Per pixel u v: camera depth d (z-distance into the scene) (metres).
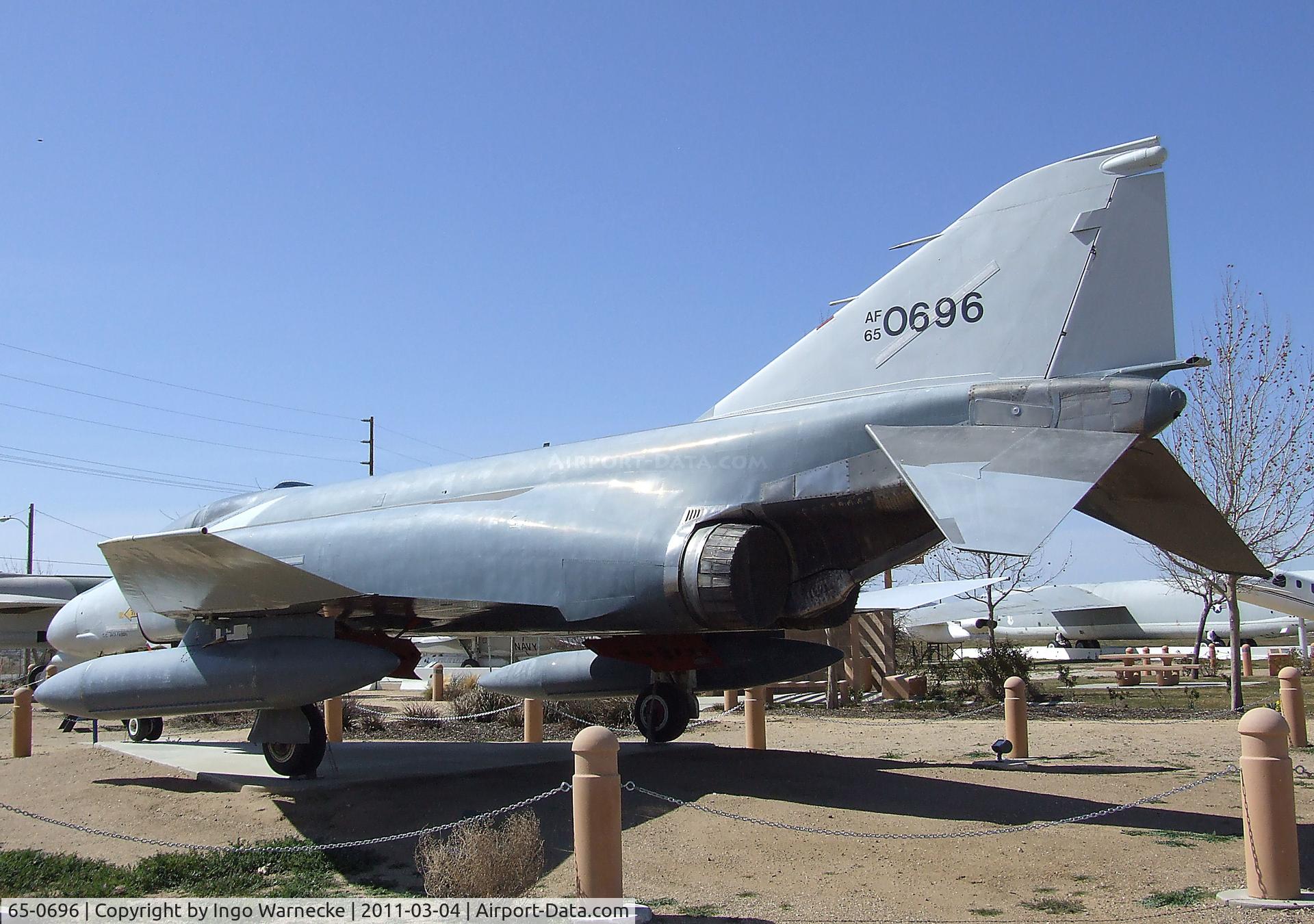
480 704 17.78
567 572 9.20
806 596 8.88
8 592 25.05
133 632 13.41
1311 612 33.50
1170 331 7.61
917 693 20.89
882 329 9.02
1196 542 8.74
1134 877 6.11
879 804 8.12
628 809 8.07
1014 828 7.18
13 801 9.66
